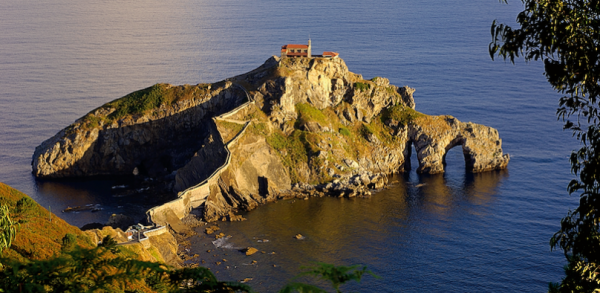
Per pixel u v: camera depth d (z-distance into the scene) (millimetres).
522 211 184625
